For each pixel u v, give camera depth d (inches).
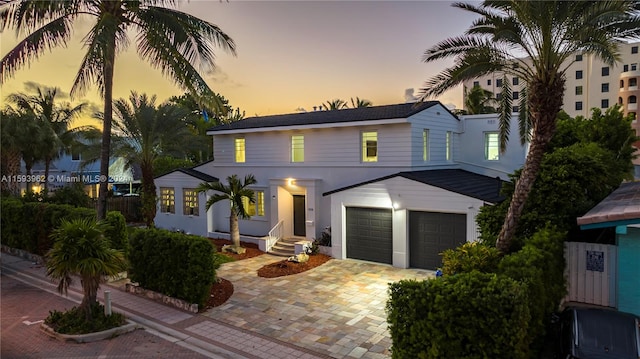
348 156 824.3
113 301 532.4
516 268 320.2
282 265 692.1
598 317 327.0
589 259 422.6
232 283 610.2
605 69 2420.0
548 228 437.7
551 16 393.4
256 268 699.4
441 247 663.8
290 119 964.6
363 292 563.8
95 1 623.5
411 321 292.0
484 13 460.1
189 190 1018.1
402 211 685.3
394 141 777.6
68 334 414.0
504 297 269.7
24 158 1195.3
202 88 643.5
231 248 807.7
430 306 285.0
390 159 782.5
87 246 428.5
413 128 767.7
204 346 401.1
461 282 289.9
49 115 1327.5
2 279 641.6
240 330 439.8
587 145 593.3
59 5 577.0
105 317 440.8
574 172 469.1
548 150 665.0
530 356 313.7
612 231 469.7
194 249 496.1
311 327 446.6
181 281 503.2
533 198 478.6
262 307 509.0
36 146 1149.7
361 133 813.9
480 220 535.2
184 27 628.1
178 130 1010.7
